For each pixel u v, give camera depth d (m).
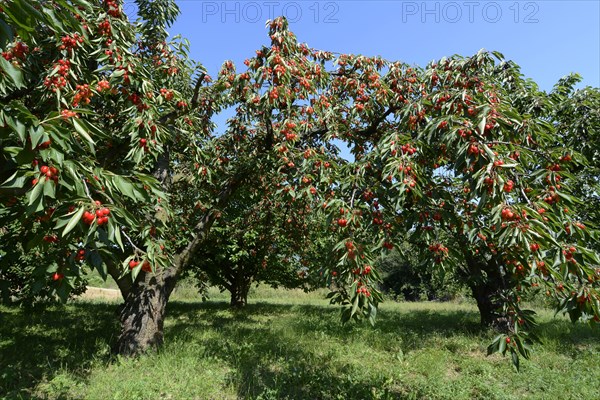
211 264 13.84
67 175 2.30
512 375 5.75
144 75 4.55
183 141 6.81
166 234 7.04
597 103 7.20
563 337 8.41
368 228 3.47
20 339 6.81
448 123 2.99
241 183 7.86
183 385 4.81
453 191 4.25
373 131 6.29
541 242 2.40
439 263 3.24
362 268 3.10
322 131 6.57
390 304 19.19
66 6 2.01
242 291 14.81
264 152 6.80
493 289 9.27
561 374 5.82
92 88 4.06
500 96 3.96
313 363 6.05
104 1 4.88
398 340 8.02
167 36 6.71
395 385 5.36
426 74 4.80
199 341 7.20
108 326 8.62
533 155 3.39
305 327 9.27
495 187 2.54
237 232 10.52
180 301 18.23
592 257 2.40
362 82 6.16
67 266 2.48
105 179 2.69
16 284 9.66
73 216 2.21
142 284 6.36
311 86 5.66
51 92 3.87
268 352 6.54
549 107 6.51
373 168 3.57
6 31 1.74
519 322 2.99
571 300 2.61
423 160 3.52
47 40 4.20
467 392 5.04
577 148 7.04
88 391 4.47
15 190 2.39
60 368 5.19
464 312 14.34
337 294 3.43
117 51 4.54
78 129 2.42
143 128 4.57
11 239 4.00
